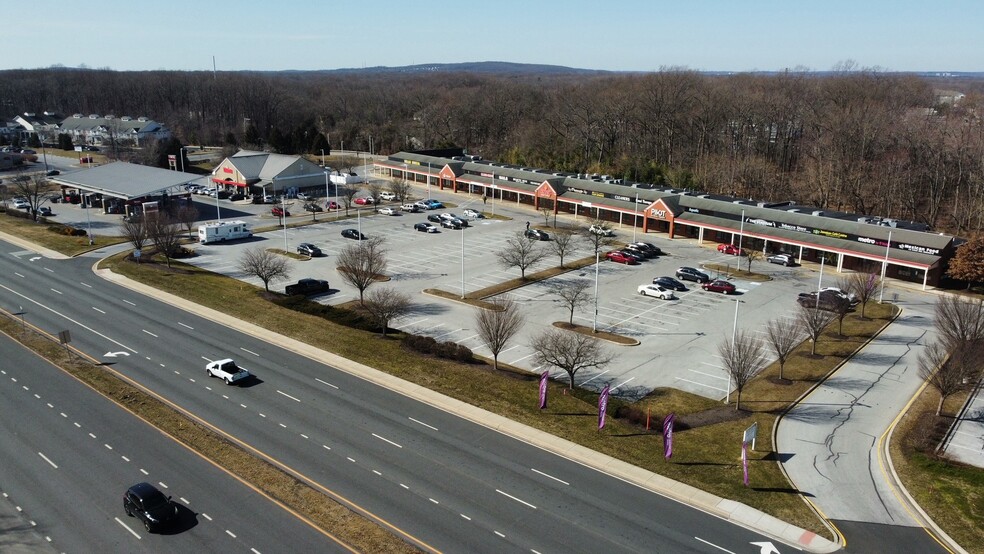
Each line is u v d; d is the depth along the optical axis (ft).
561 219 370.12
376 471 127.65
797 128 513.04
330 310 215.51
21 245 300.61
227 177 432.25
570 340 167.22
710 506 118.42
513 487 123.34
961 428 149.38
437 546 106.22
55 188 446.19
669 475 127.95
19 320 206.49
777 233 292.61
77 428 142.10
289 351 187.01
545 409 153.99
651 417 150.82
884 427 148.97
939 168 366.22
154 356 181.37
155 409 150.71
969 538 111.14
